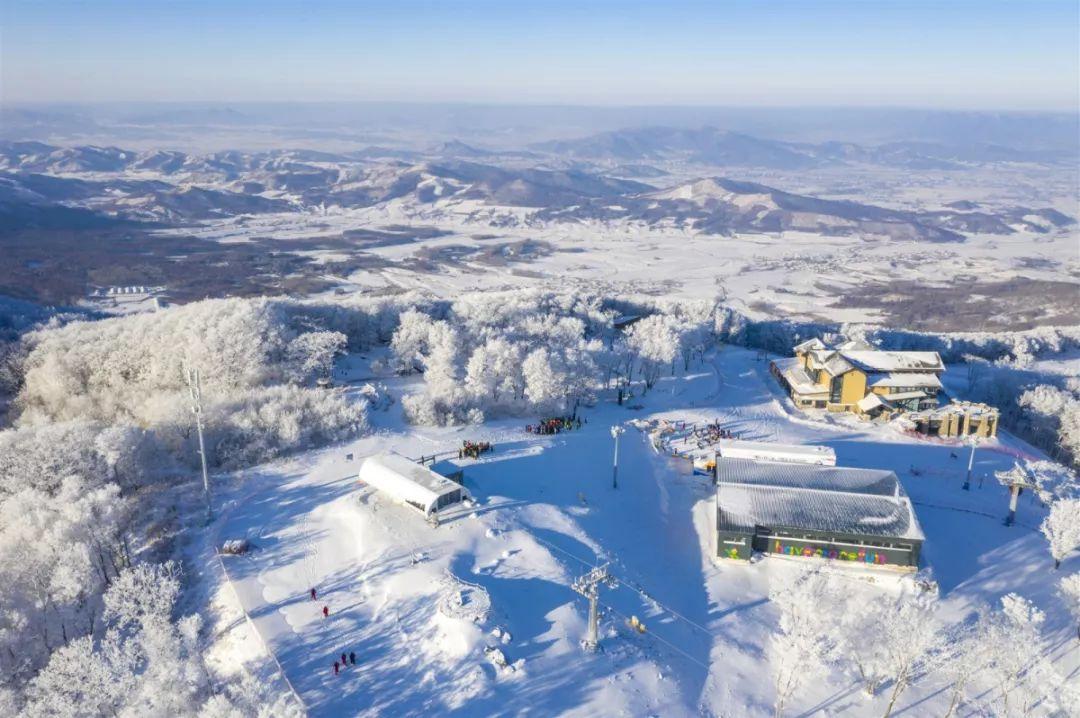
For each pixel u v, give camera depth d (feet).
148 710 177.17
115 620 240.53
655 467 366.02
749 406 472.44
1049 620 258.98
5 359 479.82
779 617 257.96
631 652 227.40
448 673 208.95
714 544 296.30
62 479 292.20
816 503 301.22
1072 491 359.25
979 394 521.65
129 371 445.78
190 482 326.03
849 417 457.27
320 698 202.28
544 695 204.13
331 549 271.08
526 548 269.64
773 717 211.61
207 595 250.98
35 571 239.09
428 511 278.67
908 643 205.77
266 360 445.37
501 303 637.71
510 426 401.49
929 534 315.58
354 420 376.68
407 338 493.36
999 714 206.59
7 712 190.70
